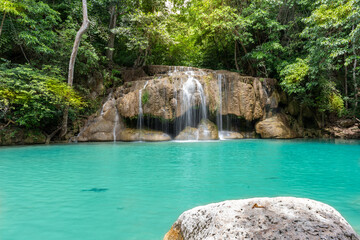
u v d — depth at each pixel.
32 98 11.87
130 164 6.59
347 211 3.19
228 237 1.61
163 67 17.53
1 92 10.65
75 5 16.42
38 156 7.99
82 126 14.20
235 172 5.55
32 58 14.66
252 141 13.15
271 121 15.56
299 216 1.76
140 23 18.64
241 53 22.05
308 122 17.98
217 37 21.06
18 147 10.54
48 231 2.62
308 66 14.41
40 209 3.29
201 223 1.88
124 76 17.62
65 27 15.85
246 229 1.65
